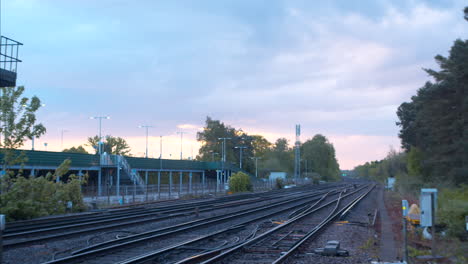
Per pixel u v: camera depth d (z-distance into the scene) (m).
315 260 13.02
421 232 18.19
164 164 62.72
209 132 119.38
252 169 121.94
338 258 13.34
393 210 33.09
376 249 14.99
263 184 80.88
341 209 31.47
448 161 38.12
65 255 13.98
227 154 116.12
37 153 42.31
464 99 32.56
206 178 85.62
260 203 41.53
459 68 30.41
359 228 21.41
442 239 17.08
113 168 54.41
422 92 37.88
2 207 23.66
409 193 48.66
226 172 84.25
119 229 20.75
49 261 12.44
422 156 55.31
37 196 26.53
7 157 25.81
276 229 19.53
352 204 37.00
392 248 15.12
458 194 28.52
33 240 16.20
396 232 19.44
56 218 25.28
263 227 22.05
